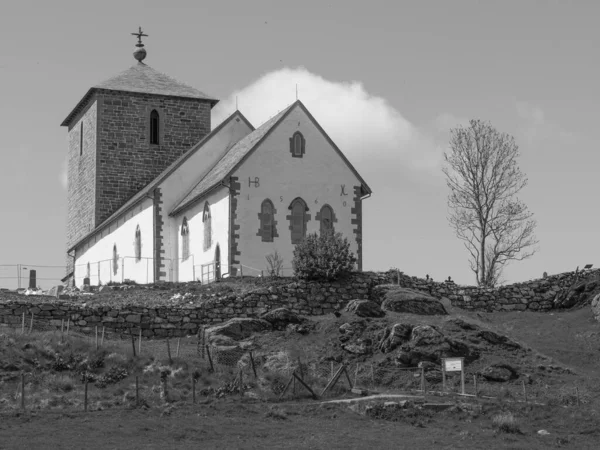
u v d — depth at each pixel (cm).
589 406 4066
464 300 5638
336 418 3781
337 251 5472
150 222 7025
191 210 6719
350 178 6419
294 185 6288
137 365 4316
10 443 3341
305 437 3541
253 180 6206
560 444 3622
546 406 4003
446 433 3669
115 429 3538
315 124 6378
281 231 6222
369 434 3606
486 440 3603
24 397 3862
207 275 6394
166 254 6944
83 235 8669
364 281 5450
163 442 3431
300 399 4022
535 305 5703
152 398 3941
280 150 6288
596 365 4772
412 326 4603
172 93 8438
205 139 7156
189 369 4284
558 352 4906
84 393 3959
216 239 6319
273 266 6138
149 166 8356
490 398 4078
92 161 8381
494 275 6938
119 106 8331
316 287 5353
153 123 8412
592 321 5350
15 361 4250
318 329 4788
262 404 3925
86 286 6059
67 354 4366
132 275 7381
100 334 4969
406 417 3816
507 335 4881
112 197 8281
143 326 5038
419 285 5619
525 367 4469
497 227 6981
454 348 4516
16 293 5544
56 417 3656
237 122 7269
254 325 4788
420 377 4344
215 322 5116
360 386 4256
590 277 5791
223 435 3531
